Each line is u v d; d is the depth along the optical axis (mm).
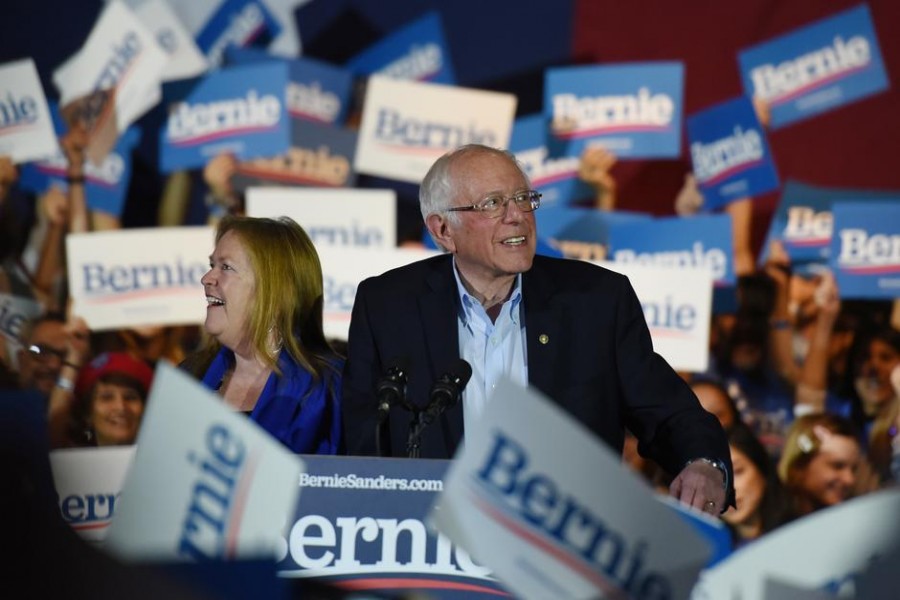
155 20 25219
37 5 25844
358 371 12453
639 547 6840
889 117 25406
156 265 21719
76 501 9125
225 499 6984
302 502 8859
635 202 25812
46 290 24125
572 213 22844
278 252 13469
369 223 21531
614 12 26266
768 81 25062
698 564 6945
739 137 24453
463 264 12445
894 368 22859
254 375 13531
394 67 26250
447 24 26422
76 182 24438
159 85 24781
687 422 11883
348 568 8828
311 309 13695
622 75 23797
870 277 22812
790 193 24781
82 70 23953
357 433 11977
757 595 7383
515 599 8695
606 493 6746
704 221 21766
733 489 11617
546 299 12500
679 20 26141
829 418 21922
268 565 6965
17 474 5984
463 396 12219
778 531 7430
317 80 25266
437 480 8906
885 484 22062
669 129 23656
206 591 6918
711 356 23438
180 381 7023
